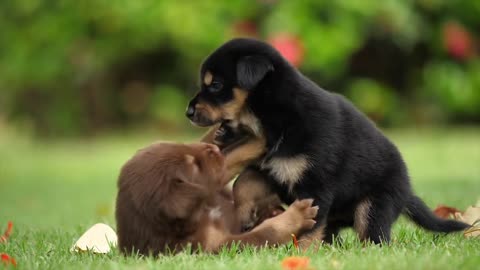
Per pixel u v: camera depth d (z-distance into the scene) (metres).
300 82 7.24
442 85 21.62
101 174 16.27
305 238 6.70
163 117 22.48
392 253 6.10
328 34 20.34
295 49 19.77
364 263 5.57
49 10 21.48
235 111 7.34
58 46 21.59
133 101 22.86
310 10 20.44
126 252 6.20
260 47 7.37
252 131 7.27
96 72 22.39
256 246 6.39
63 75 22.11
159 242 6.10
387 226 7.34
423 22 21.52
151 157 6.27
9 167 17.45
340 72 21.00
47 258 6.37
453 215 8.59
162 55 22.72
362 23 20.77
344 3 20.41
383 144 7.50
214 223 6.42
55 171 16.97
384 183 7.39
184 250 6.07
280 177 7.00
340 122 7.18
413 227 7.95
